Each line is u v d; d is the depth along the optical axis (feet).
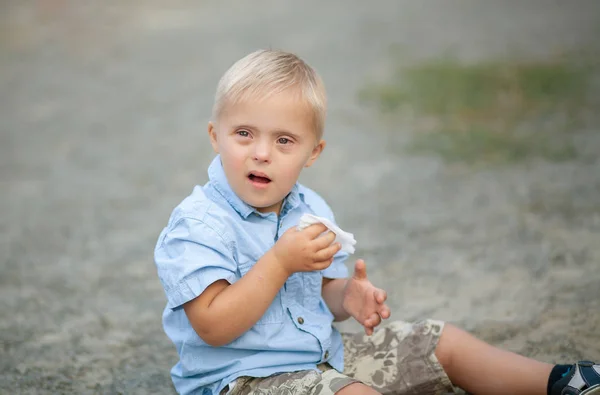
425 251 16.35
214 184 8.89
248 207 8.75
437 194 20.97
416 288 14.19
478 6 63.67
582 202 19.24
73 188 23.31
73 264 16.57
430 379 9.25
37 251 17.54
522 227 17.61
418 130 28.89
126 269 16.19
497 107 31.32
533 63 37.83
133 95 37.50
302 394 8.08
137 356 11.72
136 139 29.63
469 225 18.06
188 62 44.55
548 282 14.10
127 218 20.13
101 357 11.69
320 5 67.10
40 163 26.53
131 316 13.47
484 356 9.18
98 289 14.97
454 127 28.91
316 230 8.21
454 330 9.46
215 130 8.90
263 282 8.14
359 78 37.86
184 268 8.16
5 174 25.23
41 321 13.26
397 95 33.88
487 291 13.85
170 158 26.68
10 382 10.78
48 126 32.17
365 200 20.74
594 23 50.60
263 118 8.40
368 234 17.75
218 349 8.60
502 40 45.80
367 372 9.41
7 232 19.10
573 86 33.47
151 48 49.34
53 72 43.55
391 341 9.61
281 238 8.26
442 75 36.47
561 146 25.22
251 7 66.59
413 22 56.08
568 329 11.98
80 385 10.69
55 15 63.16
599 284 13.82
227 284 8.39
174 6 67.31
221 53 46.29
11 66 45.50
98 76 42.22
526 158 24.17
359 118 31.12
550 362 10.88
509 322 12.37
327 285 9.74
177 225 8.54
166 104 35.47
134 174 24.73
